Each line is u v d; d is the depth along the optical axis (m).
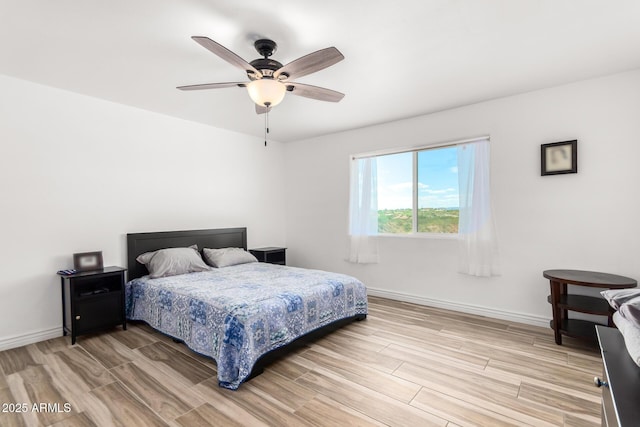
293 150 5.18
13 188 2.72
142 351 2.61
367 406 1.87
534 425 1.69
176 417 1.77
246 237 4.63
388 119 3.97
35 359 2.47
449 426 1.69
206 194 4.19
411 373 2.25
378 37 2.12
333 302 2.96
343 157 4.56
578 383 2.09
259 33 2.04
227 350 2.13
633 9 1.84
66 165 3.02
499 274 3.33
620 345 1.15
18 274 2.74
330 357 2.50
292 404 1.90
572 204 2.95
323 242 4.82
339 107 3.52
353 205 4.41
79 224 3.10
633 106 2.67
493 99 3.32
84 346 2.71
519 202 3.21
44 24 1.93
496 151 3.32
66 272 2.87
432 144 3.76
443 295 3.73
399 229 4.19
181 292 2.72
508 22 1.96
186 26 1.97
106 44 2.18
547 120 3.05
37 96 2.84
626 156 2.71
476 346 2.68
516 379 2.15
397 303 3.96
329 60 1.92
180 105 3.44
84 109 3.12
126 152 3.43
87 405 1.88
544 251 3.09
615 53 2.37
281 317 2.42
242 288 2.79
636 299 1.06
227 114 3.76
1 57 2.36
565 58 2.45
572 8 1.83
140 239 3.50
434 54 2.36
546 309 3.09
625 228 2.72
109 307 3.00
